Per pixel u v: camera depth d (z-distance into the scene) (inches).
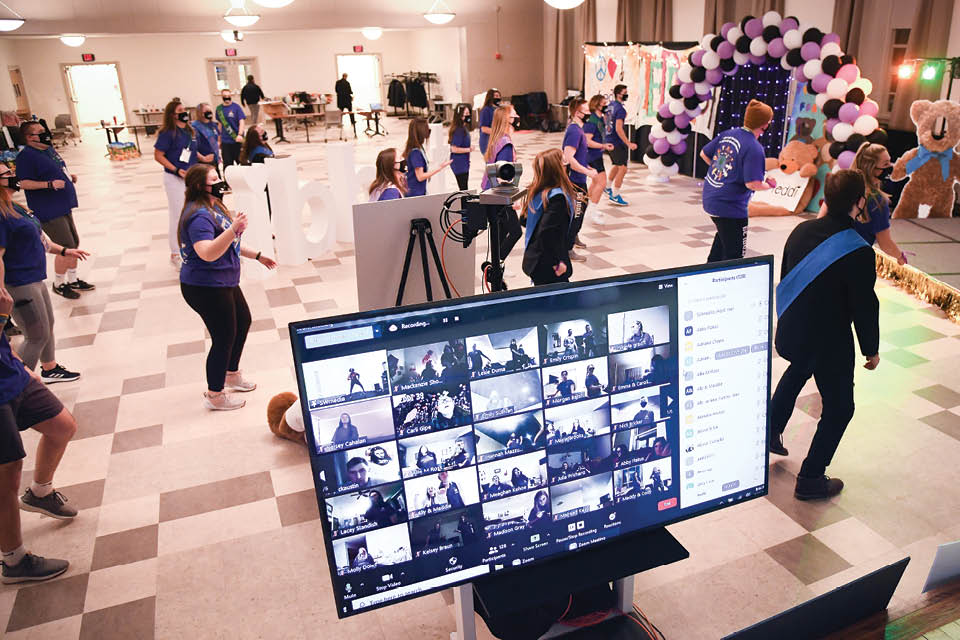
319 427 43.2
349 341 42.4
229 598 95.7
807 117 294.7
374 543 46.8
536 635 56.7
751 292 54.1
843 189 99.0
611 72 467.2
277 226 251.9
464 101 681.0
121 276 247.1
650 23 481.4
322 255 267.9
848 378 106.3
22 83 760.3
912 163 259.1
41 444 108.0
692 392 54.0
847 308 103.0
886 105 304.3
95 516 114.8
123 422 145.4
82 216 350.6
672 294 50.9
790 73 311.9
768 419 58.1
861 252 98.3
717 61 309.3
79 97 908.0
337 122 768.3
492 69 671.1
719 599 92.7
